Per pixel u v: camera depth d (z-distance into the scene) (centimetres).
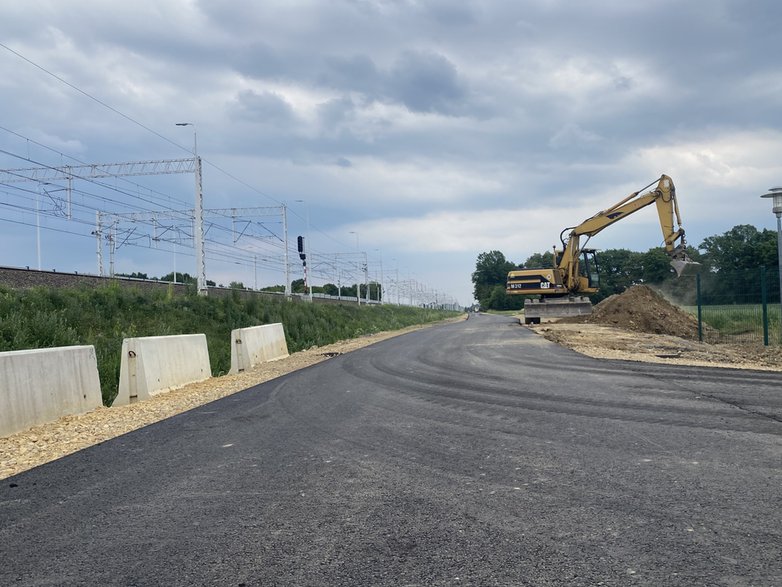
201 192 3003
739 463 572
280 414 915
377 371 1464
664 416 802
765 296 1936
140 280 3144
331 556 383
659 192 3462
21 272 2380
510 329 3219
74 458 682
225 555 391
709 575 339
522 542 395
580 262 4234
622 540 393
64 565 385
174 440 761
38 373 915
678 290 3578
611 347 1922
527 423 785
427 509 468
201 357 1478
